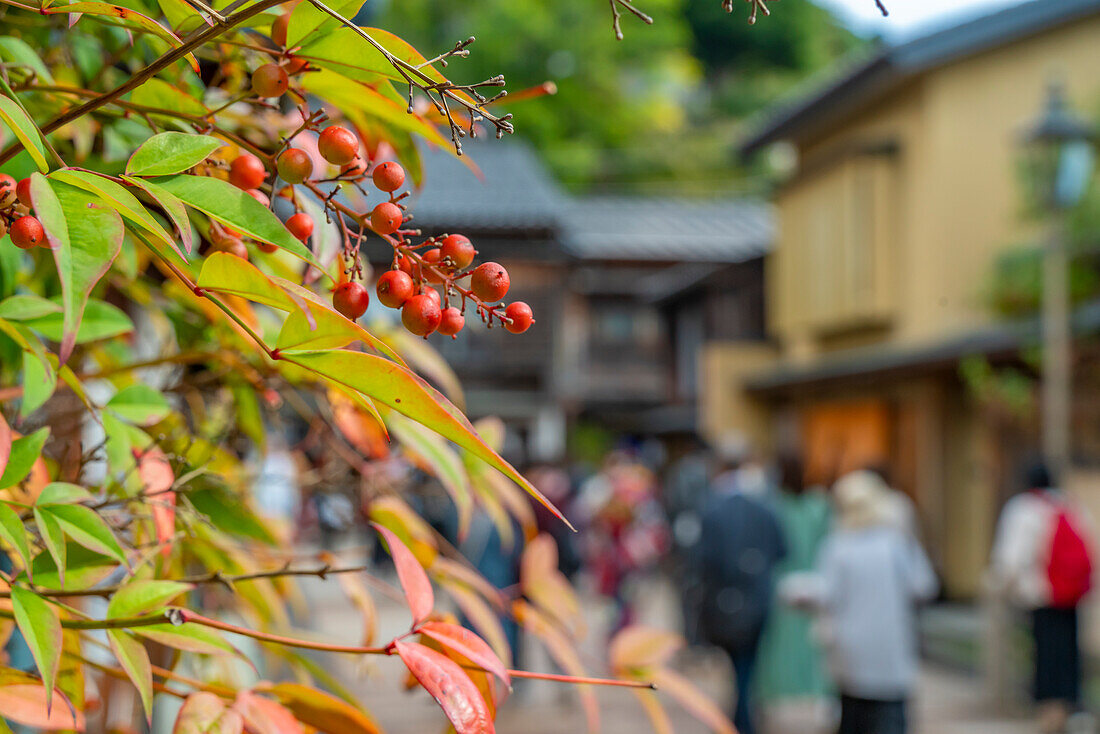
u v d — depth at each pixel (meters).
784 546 5.54
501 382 19.47
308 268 0.79
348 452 1.23
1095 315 8.31
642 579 10.86
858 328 13.16
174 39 0.64
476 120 0.67
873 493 4.53
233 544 1.14
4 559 0.97
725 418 15.93
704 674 7.45
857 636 4.41
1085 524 5.74
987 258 11.12
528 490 0.55
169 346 1.24
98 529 0.73
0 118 0.60
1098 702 6.15
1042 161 7.26
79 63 1.02
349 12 0.68
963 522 10.41
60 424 1.07
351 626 7.22
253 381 1.15
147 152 0.60
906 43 10.97
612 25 0.64
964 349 9.20
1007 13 10.63
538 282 19.02
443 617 0.83
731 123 32.88
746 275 18.64
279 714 0.79
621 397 23.23
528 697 6.40
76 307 0.50
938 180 11.19
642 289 22.59
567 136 25.52
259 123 0.98
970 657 7.77
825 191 13.34
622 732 5.71
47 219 0.51
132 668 0.70
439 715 5.47
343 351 0.56
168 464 0.92
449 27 23.69
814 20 34.19
